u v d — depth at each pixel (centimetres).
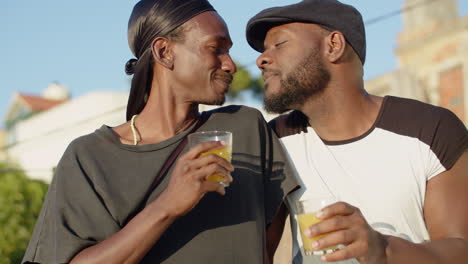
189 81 263
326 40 292
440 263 241
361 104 296
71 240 238
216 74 267
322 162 292
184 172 224
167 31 263
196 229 248
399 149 282
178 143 263
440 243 250
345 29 293
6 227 1517
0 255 1493
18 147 2688
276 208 277
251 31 305
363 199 280
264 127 290
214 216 252
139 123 276
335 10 295
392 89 1333
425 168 277
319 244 213
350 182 284
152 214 226
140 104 281
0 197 1539
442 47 1797
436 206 275
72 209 246
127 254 225
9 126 3203
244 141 276
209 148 228
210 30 264
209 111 289
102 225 242
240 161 270
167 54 267
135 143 266
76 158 257
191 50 262
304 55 289
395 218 275
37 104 3216
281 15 291
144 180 252
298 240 290
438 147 277
